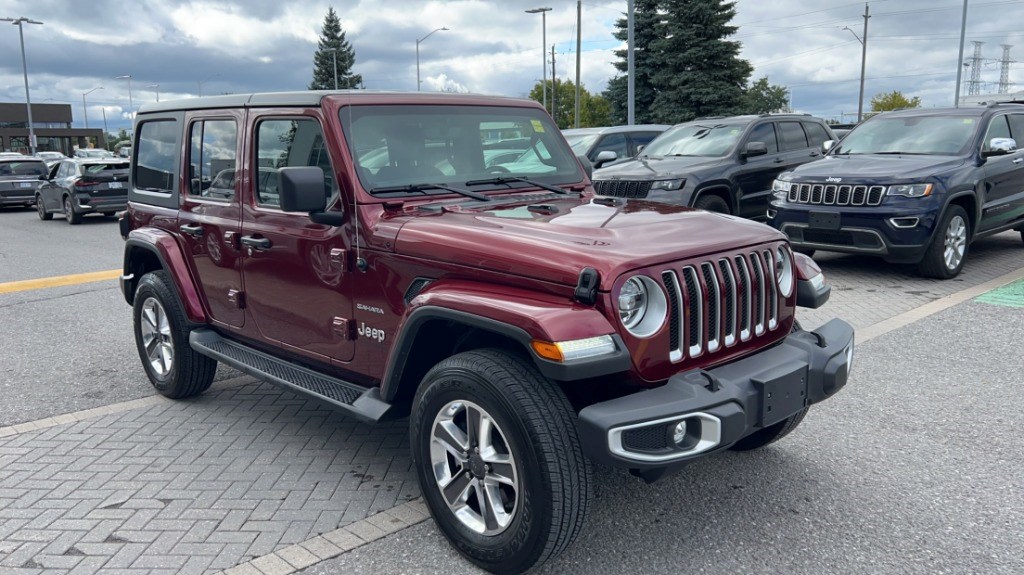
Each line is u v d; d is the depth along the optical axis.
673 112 42.06
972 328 6.76
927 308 7.52
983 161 9.16
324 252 3.90
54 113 94.56
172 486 4.07
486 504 3.13
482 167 4.31
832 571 3.16
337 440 4.66
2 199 23.34
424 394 3.25
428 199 3.91
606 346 2.84
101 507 3.84
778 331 3.61
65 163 19.95
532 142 4.60
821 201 8.87
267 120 4.25
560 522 2.88
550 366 2.76
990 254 10.66
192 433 4.82
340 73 61.75
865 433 4.57
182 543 3.48
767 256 3.50
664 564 3.24
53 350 6.95
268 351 4.59
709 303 3.23
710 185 10.46
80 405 5.42
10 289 10.06
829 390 3.44
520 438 2.90
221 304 4.81
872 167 8.85
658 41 42.25
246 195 4.41
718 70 41.72
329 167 3.84
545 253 3.05
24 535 3.58
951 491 3.84
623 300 2.94
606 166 11.61
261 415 5.12
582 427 2.80
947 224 8.59
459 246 3.29
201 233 4.80
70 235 16.75
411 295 3.51
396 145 3.97
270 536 3.53
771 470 4.10
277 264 4.22
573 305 2.91
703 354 3.22
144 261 5.72
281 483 4.08
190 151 4.93
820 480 3.98
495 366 3.01
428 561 3.30
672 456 2.87
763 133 11.58
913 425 4.67
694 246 3.20
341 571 3.24
